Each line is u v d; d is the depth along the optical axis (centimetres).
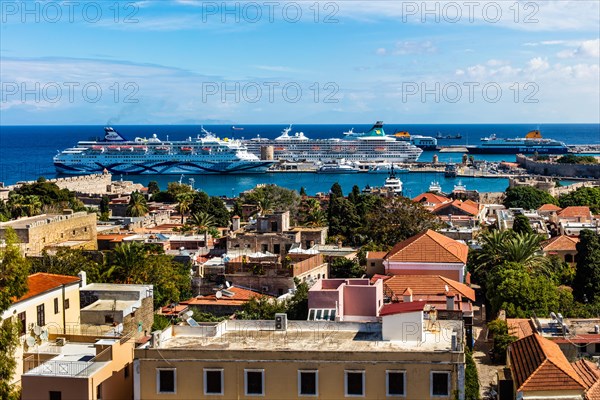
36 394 5897
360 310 8100
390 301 9981
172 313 11012
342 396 5803
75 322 8338
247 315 10494
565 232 19275
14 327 6756
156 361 5912
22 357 6950
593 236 14038
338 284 9025
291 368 5834
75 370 6094
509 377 7819
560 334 9319
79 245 15312
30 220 15962
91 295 8988
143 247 13962
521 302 11450
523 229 19138
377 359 5778
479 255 14050
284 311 10338
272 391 5850
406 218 18850
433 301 10238
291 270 12750
